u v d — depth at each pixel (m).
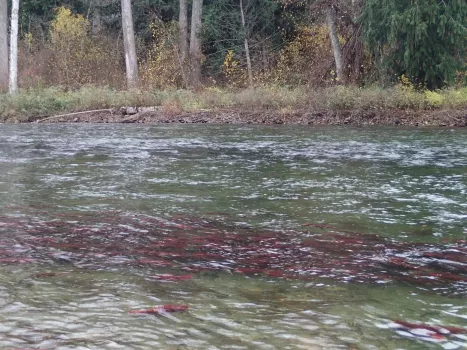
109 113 23.36
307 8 29.41
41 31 38.91
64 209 6.44
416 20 20.70
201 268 4.41
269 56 33.41
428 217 6.18
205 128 18.55
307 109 21.55
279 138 14.95
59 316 3.43
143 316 3.44
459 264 4.57
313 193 7.54
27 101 23.42
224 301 3.71
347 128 17.97
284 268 4.44
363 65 25.00
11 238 5.19
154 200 7.00
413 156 11.27
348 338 3.17
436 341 3.15
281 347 3.05
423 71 22.50
